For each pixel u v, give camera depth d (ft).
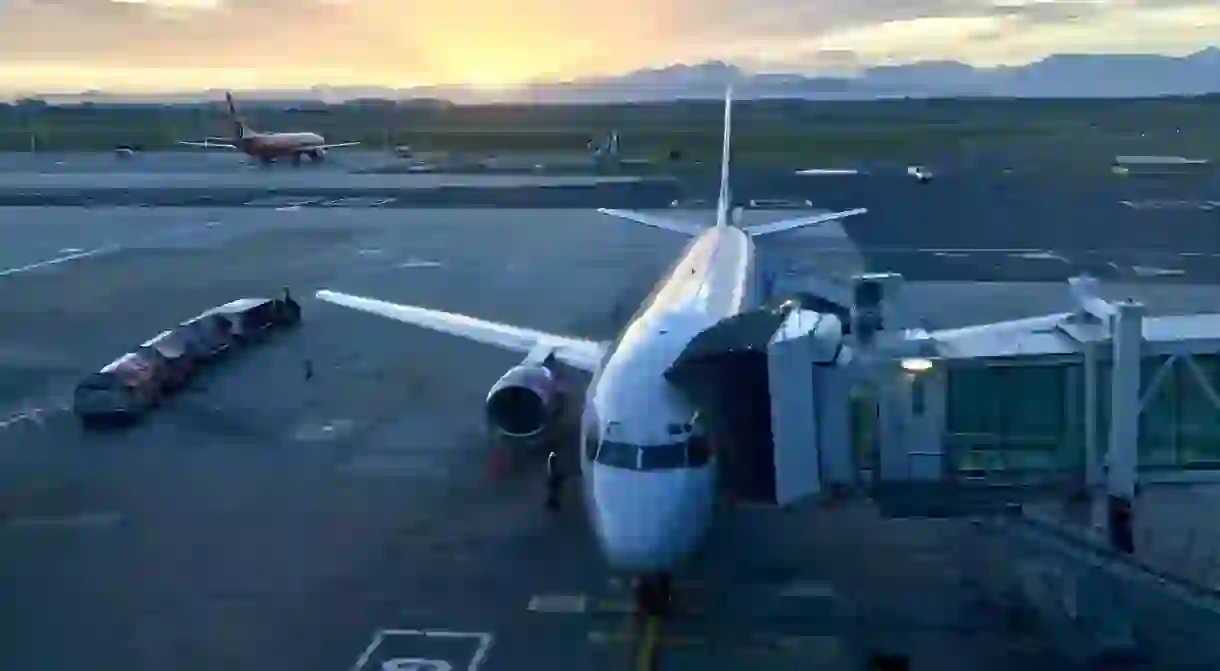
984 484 79.56
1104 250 244.22
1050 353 81.82
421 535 103.71
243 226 310.24
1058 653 79.25
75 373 162.61
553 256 257.55
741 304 106.93
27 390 154.10
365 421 139.23
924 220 289.33
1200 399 81.97
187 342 161.99
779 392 77.71
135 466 123.65
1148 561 91.86
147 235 296.10
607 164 458.50
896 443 80.23
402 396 150.30
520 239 282.77
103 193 380.58
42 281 232.53
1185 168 398.21
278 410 144.36
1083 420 81.41
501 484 116.57
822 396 79.61
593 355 131.34
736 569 94.17
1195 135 586.86
